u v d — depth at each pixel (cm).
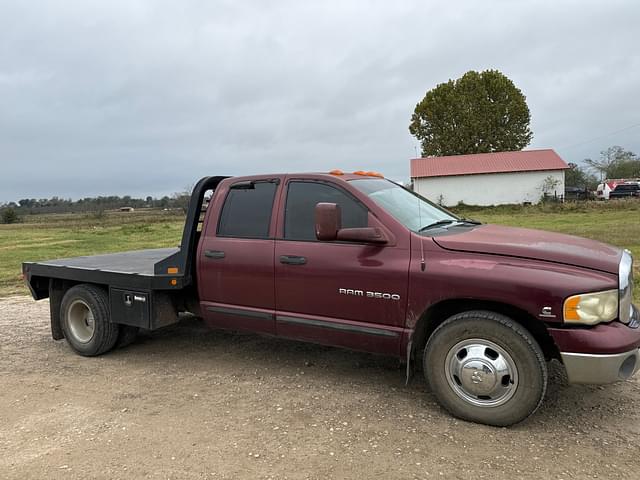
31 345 597
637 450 323
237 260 461
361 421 372
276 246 442
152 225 3309
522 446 331
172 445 342
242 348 555
